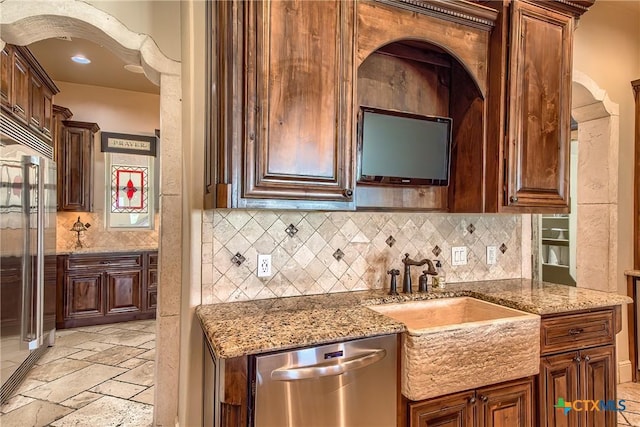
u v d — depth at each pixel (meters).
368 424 1.51
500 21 2.11
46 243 3.31
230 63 1.51
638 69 3.15
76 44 3.62
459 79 2.30
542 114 2.19
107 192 4.86
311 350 1.41
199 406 1.87
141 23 2.03
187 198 1.95
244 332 1.45
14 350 2.61
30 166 2.74
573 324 1.94
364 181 2.05
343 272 2.18
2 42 1.96
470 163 2.24
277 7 1.58
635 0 2.94
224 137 1.51
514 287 2.35
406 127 2.12
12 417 2.40
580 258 3.19
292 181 1.60
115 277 4.50
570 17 2.28
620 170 3.05
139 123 5.05
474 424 1.69
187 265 1.92
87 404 2.57
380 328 1.52
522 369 1.77
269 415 1.35
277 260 2.02
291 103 1.60
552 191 2.22
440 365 1.58
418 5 1.93
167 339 2.04
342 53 1.71
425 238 2.40
